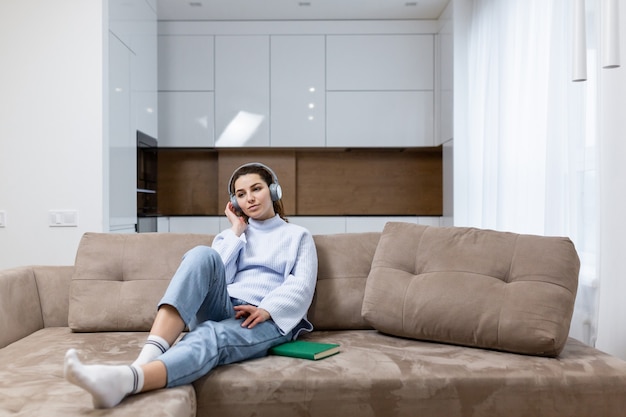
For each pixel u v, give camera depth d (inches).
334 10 215.6
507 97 152.8
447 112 207.2
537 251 84.7
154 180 207.8
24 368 73.9
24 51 153.9
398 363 75.7
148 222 198.8
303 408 71.1
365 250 101.2
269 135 226.1
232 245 93.6
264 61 225.8
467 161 195.0
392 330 90.7
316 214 245.0
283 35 225.9
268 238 96.1
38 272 107.2
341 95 226.7
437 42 224.5
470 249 89.3
